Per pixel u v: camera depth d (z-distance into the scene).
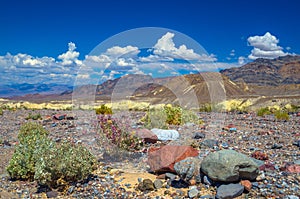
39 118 17.66
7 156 8.71
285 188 5.34
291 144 9.18
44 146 6.67
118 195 5.52
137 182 6.07
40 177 5.92
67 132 11.65
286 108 25.64
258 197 5.09
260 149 8.52
